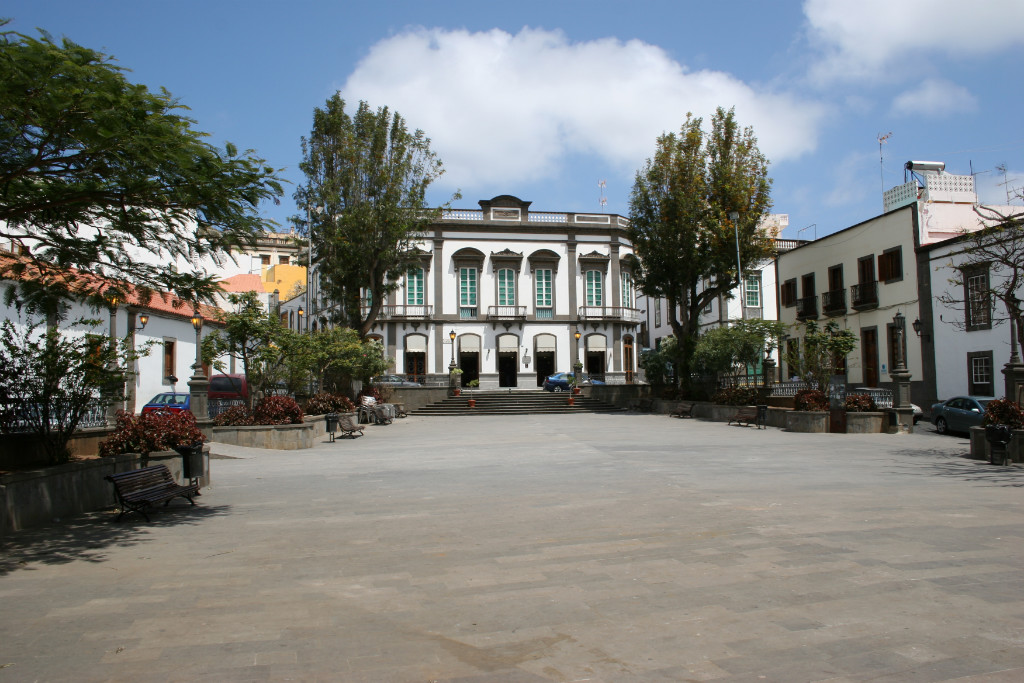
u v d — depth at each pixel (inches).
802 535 280.2
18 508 318.0
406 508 359.6
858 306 1202.0
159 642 175.9
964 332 983.0
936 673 151.9
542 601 204.5
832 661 158.7
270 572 241.6
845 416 827.4
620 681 150.1
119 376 412.5
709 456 591.2
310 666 159.5
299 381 800.3
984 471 491.2
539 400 1378.0
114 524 332.2
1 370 369.1
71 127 266.2
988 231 609.0
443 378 1577.3
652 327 2177.7
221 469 549.3
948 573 225.8
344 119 1113.4
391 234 1101.1
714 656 162.6
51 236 331.3
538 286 1676.9
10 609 203.9
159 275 362.9
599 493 394.3
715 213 1175.0
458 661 161.9
